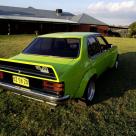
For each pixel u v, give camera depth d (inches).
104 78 254.8
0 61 158.2
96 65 189.0
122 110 170.1
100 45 219.9
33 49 185.0
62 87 133.0
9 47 514.3
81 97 166.1
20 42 668.1
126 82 241.0
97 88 218.2
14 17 1244.5
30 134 131.7
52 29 1401.3
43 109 167.2
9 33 1091.3
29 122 145.8
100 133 135.8
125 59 387.2
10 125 140.6
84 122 148.7
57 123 146.1
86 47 175.6
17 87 151.2
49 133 134.0
